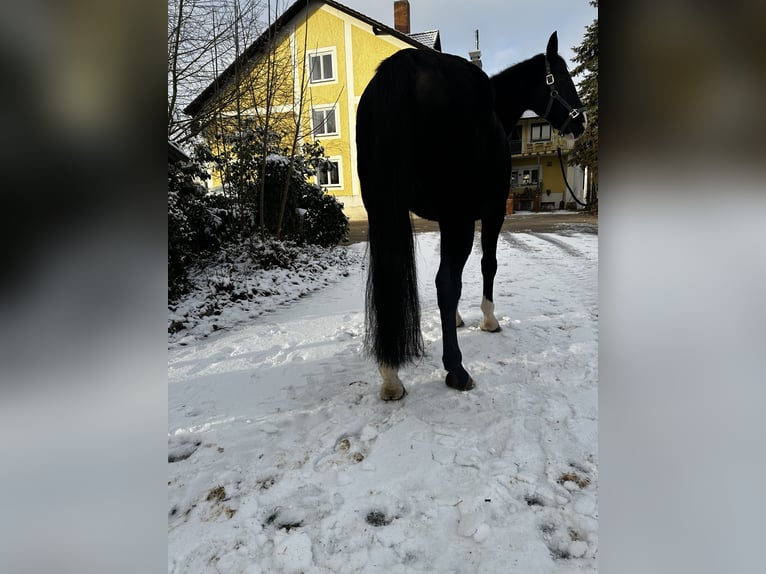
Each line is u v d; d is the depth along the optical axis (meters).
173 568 1.25
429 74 1.85
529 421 1.92
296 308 4.34
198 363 2.94
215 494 1.56
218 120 6.04
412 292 1.82
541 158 21.61
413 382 2.37
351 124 17.39
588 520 1.34
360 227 14.05
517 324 3.28
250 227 6.52
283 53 6.91
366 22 16.39
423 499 1.47
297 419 2.08
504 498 1.45
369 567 1.22
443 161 1.94
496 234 2.87
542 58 2.93
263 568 1.25
